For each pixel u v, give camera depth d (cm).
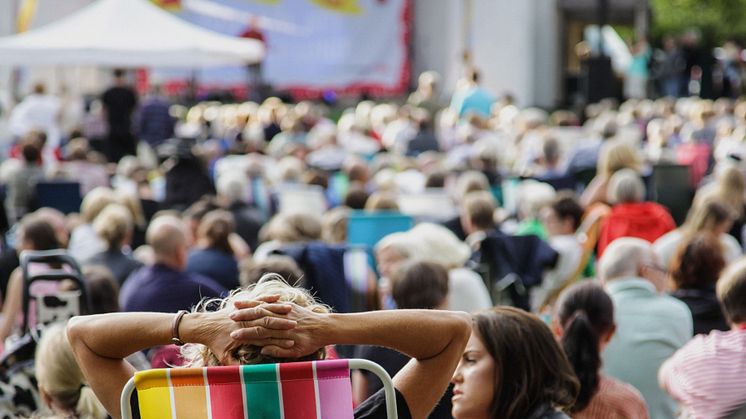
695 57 5175
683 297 1091
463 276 1223
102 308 1002
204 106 4031
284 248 1249
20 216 2386
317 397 464
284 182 2269
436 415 774
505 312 658
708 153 2936
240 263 1412
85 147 2580
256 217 1831
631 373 1015
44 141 2573
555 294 1455
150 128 3481
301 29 4988
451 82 4894
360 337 477
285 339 468
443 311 487
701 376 819
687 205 2331
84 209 1741
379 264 1243
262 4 4956
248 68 4850
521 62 4800
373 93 5041
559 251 1457
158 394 462
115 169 2911
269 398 462
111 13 2420
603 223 1611
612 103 3997
